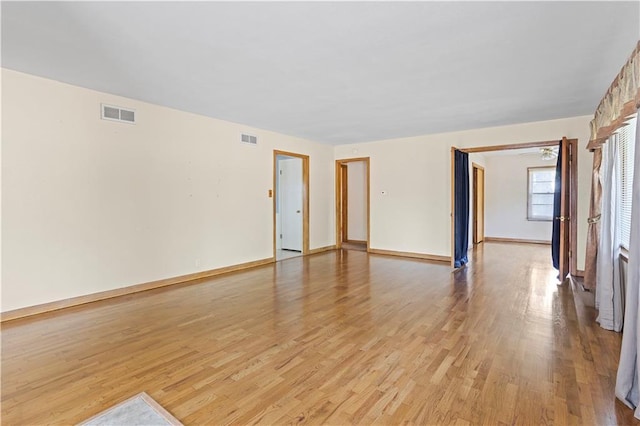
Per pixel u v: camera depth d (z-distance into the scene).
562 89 3.74
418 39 2.58
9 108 3.23
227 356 2.50
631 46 2.70
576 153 4.95
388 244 6.90
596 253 4.11
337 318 3.26
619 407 1.88
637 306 1.99
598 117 3.64
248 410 1.87
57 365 2.37
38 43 2.65
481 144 5.78
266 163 5.95
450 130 5.93
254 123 5.41
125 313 3.43
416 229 6.54
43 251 3.46
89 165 3.79
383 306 3.61
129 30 2.44
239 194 5.48
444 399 1.96
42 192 3.45
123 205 4.08
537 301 3.76
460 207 5.70
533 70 3.21
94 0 2.06
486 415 1.82
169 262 4.56
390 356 2.49
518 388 2.07
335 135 6.41
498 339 2.77
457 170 5.56
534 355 2.49
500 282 4.61
